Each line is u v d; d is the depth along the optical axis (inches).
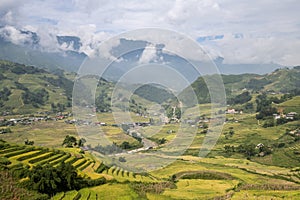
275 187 2372.0
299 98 6860.2
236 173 2940.5
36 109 7534.5
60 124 5974.4
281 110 6127.0
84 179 1777.8
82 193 1641.2
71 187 1734.7
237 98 7337.6
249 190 2169.0
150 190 1672.0
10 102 7691.9
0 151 2242.9
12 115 6988.2
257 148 4281.5
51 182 1680.6
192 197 1732.3
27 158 2193.7
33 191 1662.2
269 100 6875.0
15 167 1884.8
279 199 1742.1
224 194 1935.3
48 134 5103.3
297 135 4901.6
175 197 1658.5
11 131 5526.6
